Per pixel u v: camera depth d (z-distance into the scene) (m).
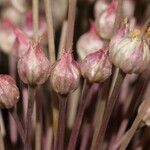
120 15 0.06
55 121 0.06
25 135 0.06
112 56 0.05
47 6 0.06
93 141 0.06
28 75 0.05
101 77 0.06
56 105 0.06
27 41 0.06
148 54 0.05
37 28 0.06
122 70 0.05
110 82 0.06
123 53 0.05
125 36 0.05
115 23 0.06
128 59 0.05
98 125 0.06
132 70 0.05
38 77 0.05
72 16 0.06
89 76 0.06
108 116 0.06
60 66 0.05
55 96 0.06
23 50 0.06
